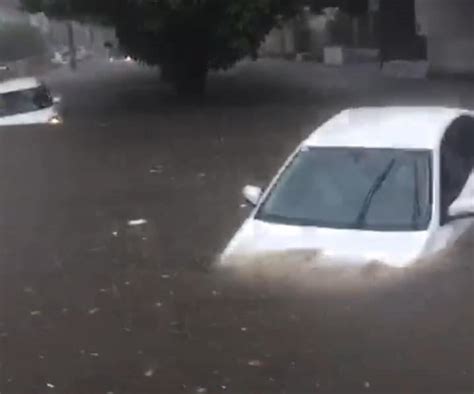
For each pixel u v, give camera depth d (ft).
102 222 34.91
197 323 21.26
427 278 20.93
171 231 32.71
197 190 41.27
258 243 22.71
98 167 49.42
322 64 143.23
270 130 63.57
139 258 28.68
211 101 91.20
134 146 57.67
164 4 80.12
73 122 72.84
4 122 67.41
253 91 100.37
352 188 23.03
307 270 21.74
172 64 92.99
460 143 25.48
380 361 18.47
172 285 24.82
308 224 22.63
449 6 102.99
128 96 104.27
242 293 22.38
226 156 51.90
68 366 19.61
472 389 16.99
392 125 24.99
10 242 32.17
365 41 139.64
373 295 21.09
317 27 157.89
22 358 20.21
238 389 17.69
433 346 19.10
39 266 28.55
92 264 28.22
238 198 38.86
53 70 195.52
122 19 86.74
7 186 44.34
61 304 24.13
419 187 22.53
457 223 22.81
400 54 117.08
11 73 169.78
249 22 81.20
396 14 117.50
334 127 25.59
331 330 20.08
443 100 77.36
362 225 22.15
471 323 20.02
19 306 24.18
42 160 52.60
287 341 19.72
